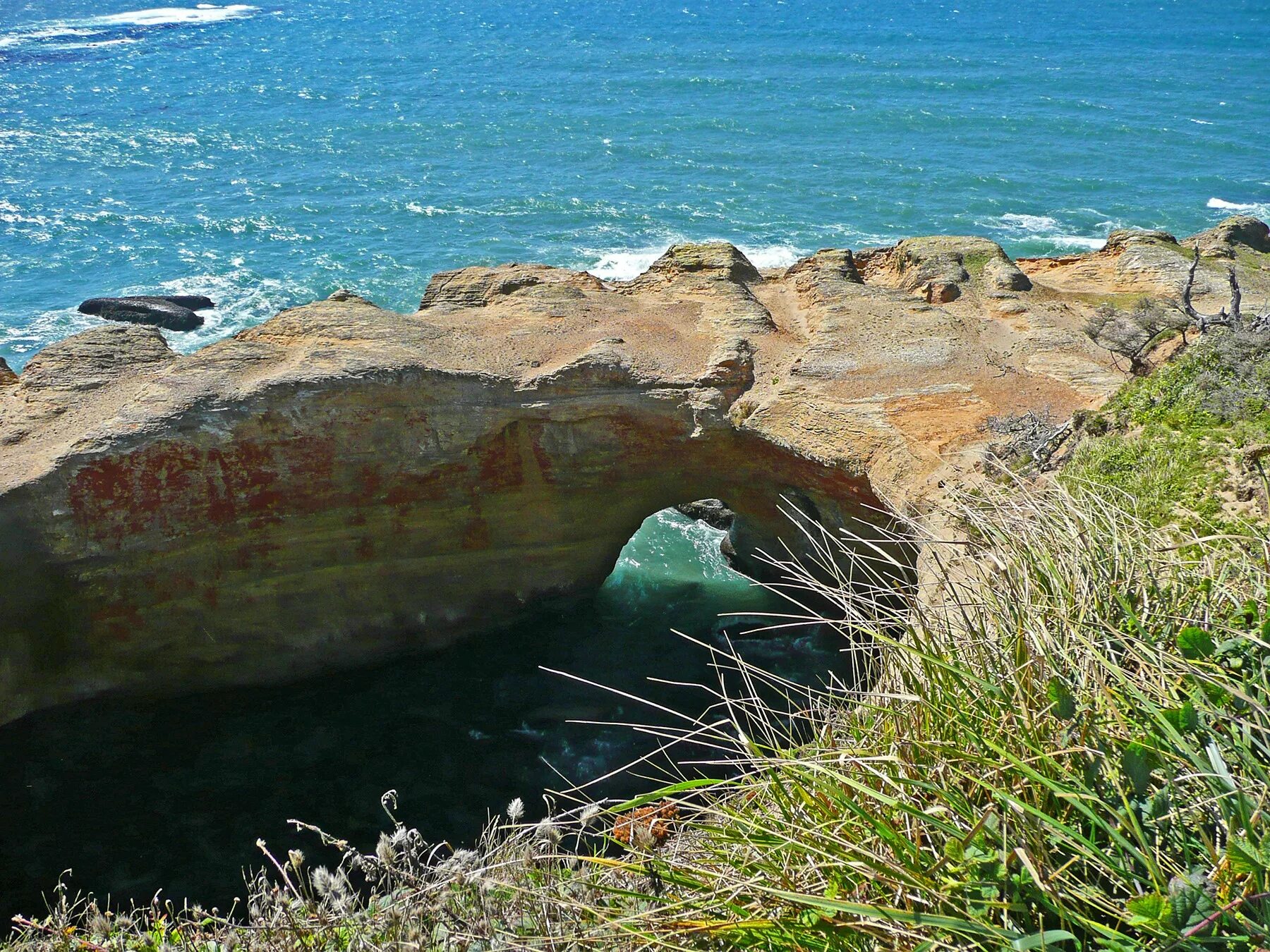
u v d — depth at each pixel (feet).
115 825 55.26
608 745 59.16
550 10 417.49
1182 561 18.66
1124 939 12.02
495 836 22.12
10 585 56.18
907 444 55.98
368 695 63.93
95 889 51.47
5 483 54.70
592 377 62.28
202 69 288.30
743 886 14.69
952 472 52.54
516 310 70.18
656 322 68.74
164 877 52.21
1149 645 16.02
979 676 16.90
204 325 130.41
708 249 76.28
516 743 60.13
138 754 59.77
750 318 68.44
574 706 62.34
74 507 56.13
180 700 62.90
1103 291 82.43
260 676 63.67
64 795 56.95
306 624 63.77
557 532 67.51
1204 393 45.01
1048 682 15.30
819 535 66.64
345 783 57.82
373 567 64.44
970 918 13.00
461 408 61.46
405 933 19.98
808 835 15.31
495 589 68.18
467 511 65.16
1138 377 53.01
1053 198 181.78
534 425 62.95
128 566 58.59
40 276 142.20
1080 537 19.34
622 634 68.49
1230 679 14.99
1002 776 14.67
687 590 73.26
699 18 387.75
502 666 65.98
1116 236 89.66
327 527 62.23
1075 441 48.80
